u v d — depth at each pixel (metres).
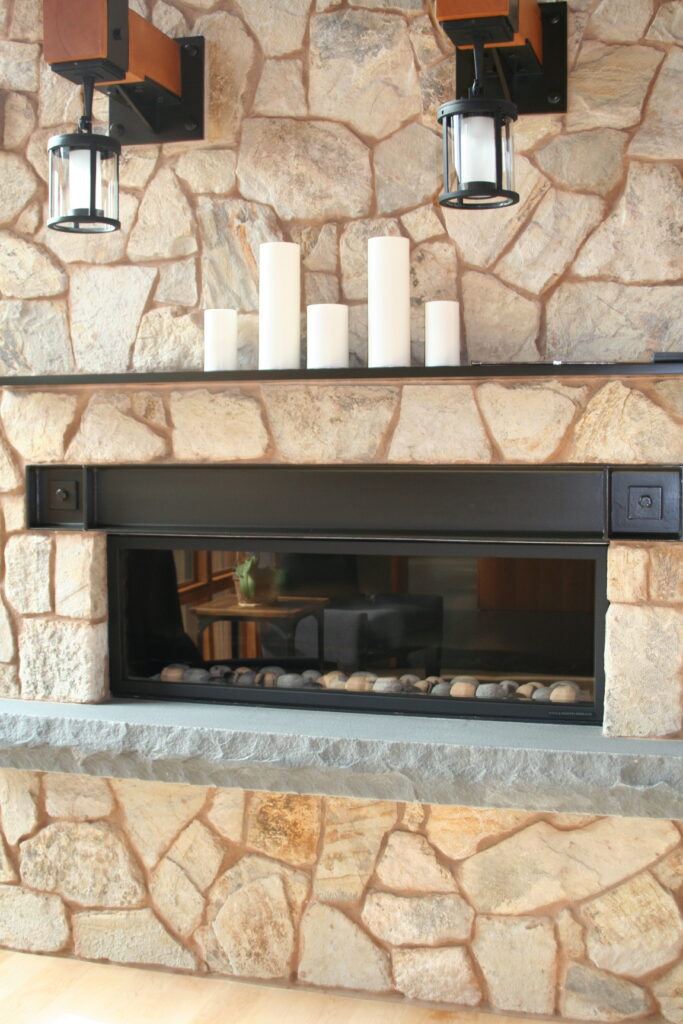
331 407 2.65
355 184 2.73
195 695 2.86
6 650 2.93
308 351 2.66
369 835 2.66
